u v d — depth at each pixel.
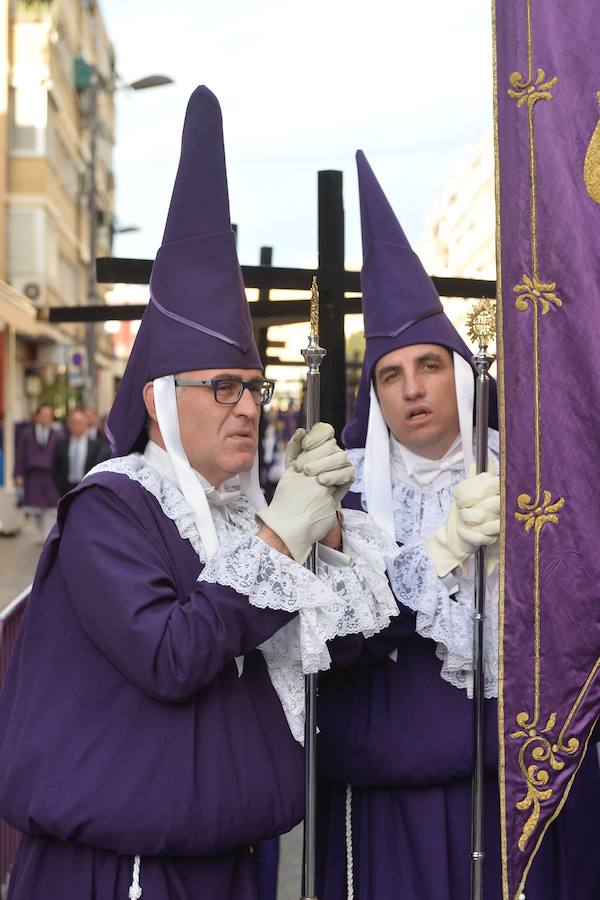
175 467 2.19
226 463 2.21
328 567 2.28
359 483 2.79
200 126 2.23
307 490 2.16
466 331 2.46
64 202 29.42
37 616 2.17
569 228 2.15
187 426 2.20
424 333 2.68
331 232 3.21
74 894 2.05
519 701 2.14
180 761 2.02
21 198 25.05
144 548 2.09
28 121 25.23
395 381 2.71
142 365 2.24
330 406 3.23
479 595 2.37
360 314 3.75
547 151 2.15
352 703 2.61
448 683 2.54
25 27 24.88
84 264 34.81
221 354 2.18
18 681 2.16
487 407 2.43
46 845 2.09
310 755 2.22
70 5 29.09
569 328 2.16
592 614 2.15
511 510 2.15
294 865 3.86
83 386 20.55
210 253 2.22
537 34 2.17
